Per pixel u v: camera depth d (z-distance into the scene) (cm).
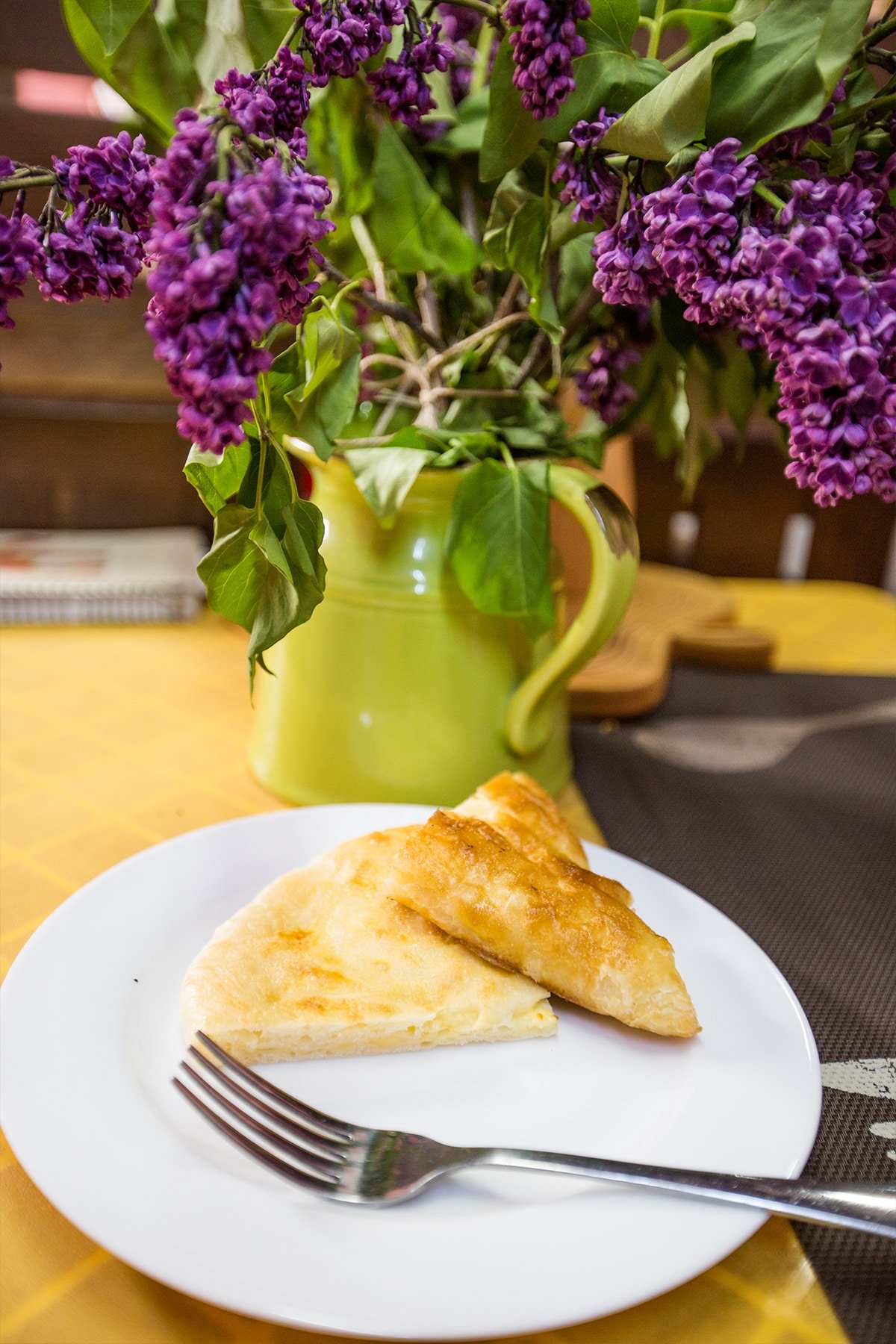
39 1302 31
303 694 52
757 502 106
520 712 51
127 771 56
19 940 43
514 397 52
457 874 41
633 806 56
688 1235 31
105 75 44
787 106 37
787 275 34
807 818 56
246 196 30
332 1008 38
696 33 40
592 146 39
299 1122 34
